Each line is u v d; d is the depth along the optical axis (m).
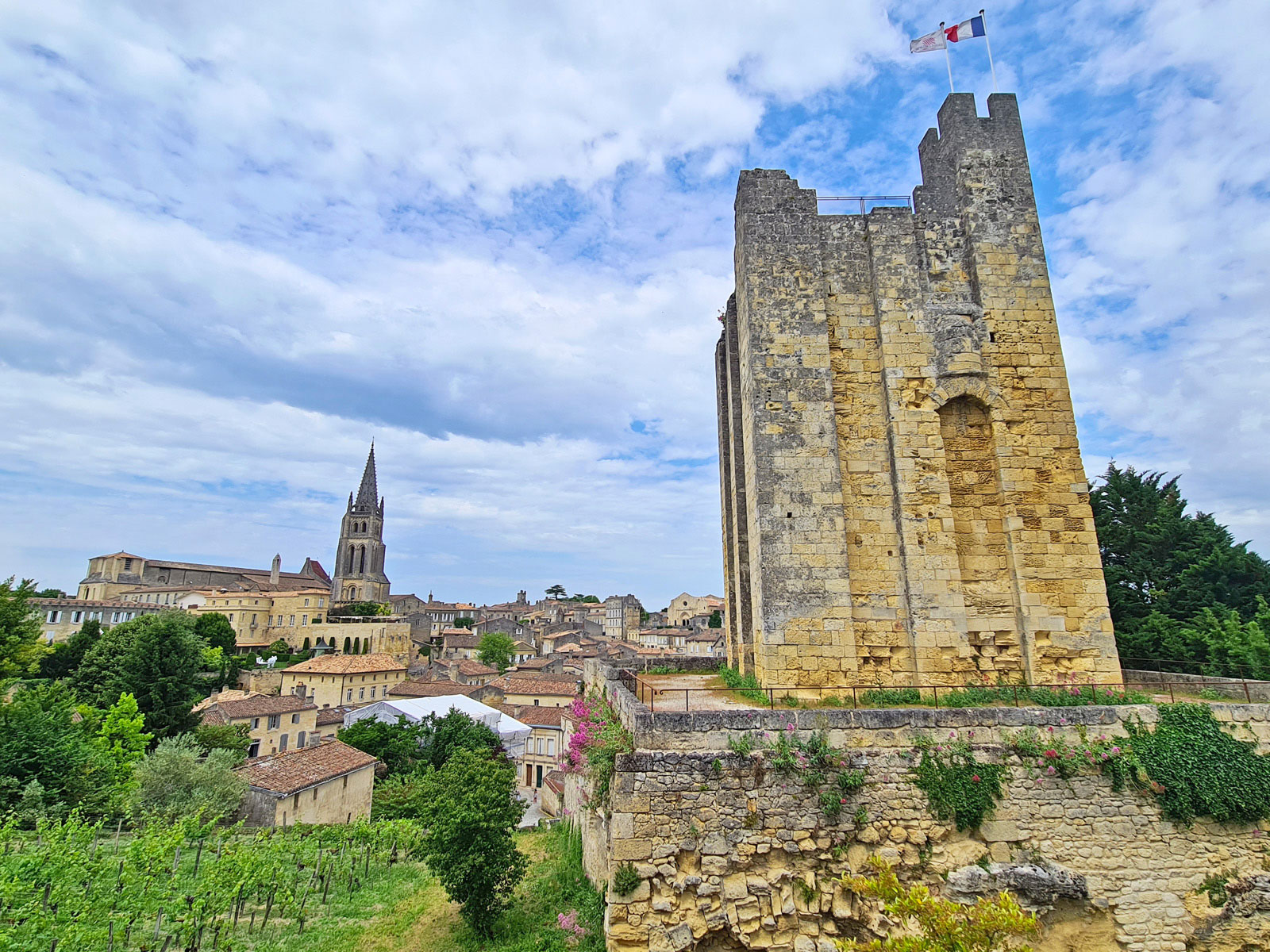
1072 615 17.17
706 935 12.20
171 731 48.00
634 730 13.52
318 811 36.38
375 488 179.00
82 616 100.31
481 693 80.75
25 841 21.69
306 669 84.06
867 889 11.38
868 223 19.47
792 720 13.45
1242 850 13.30
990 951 9.67
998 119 20.19
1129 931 12.73
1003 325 18.75
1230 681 17.78
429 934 18.78
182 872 21.36
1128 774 13.55
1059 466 18.06
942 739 13.60
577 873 20.47
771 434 17.80
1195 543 36.16
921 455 17.77
